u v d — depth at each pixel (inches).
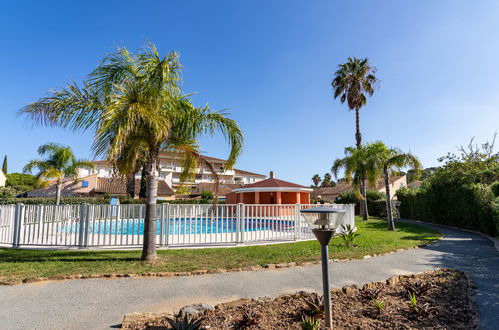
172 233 343.3
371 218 910.4
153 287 189.0
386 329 118.3
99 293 176.4
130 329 123.3
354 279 208.7
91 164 777.6
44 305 156.0
